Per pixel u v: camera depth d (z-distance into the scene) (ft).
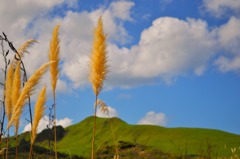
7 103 22.07
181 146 312.29
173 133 391.24
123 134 445.37
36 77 18.89
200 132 379.14
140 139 404.57
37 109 22.97
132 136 427.74
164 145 343.46
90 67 20.88
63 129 533.55
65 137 508.53
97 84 20.67
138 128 446.19
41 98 23.07
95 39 20.86
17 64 22.27
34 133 23.02
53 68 23.81
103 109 21.57
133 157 143.13
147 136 408.46
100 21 21.07
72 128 537.65
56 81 23.90
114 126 483.51
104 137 459.32
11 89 22.31
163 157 140.05
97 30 20.90
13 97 21.65
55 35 24.16
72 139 494.59
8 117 22.00
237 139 346.13
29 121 22.29
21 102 18.75
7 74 22.70
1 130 21.30
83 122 543.80
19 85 21.89
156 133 413.80
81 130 515.91
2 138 19.97
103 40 20.77
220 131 381.19
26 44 22.68
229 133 375.04
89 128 512.22
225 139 345.51
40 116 22.93
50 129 32.65
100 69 20.62
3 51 22.66
